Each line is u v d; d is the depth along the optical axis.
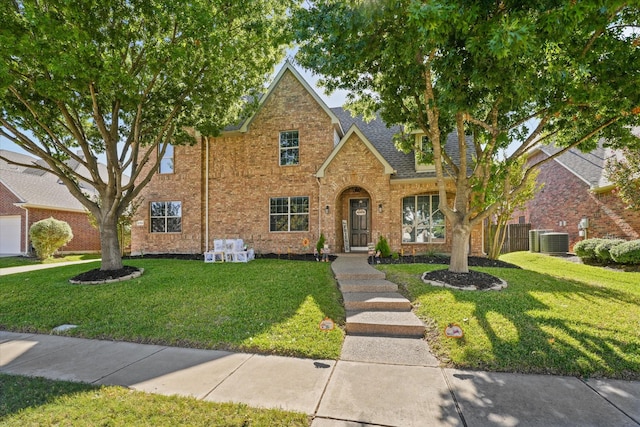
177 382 3.83
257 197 14.82
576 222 15.65
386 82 8.33
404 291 7.34
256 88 12.47
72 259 17.61
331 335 5.22
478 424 3.00
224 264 11.26
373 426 2.97
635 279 8.88
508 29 3.88
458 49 5.45
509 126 8.31
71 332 5.72
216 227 15.17
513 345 4.61
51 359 4.59
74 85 7.52
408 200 13.91
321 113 14.38
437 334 5.20
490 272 8.92
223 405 3.29
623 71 5.85
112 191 9.95
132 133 10.69
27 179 21.17
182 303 6.85
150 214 15.80
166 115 11.40
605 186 13.23
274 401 3.39
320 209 13.50
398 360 4.45
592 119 7.50
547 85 5.76
